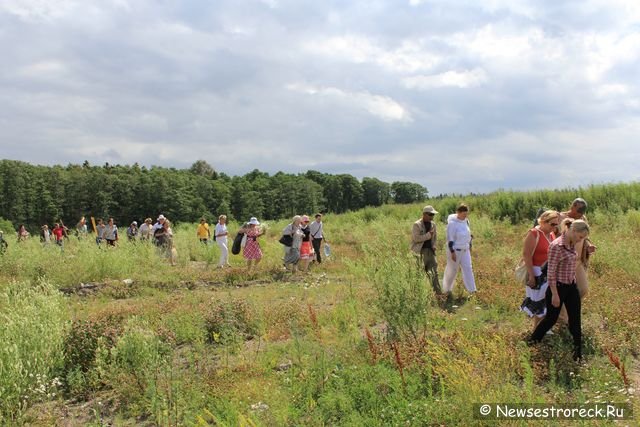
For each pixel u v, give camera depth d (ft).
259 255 54.90
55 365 24.85
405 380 20.25
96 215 289.53
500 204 86.94
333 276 49.60
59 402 22.07
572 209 25.90
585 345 23.50
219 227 59.00
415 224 36.06
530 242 25.26
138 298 42.98
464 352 21.97
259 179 361.10
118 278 51.06
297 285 44.75
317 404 19.77
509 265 43.45
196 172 441.68
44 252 57.26
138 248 60.13
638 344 23.93
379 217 100.53
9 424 19.66
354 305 32.17
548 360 21.68
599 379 19.88
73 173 301.84
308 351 24.56
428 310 28.25
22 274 50.57
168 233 62.49
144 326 28.78
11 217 266.77
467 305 32.35
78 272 49.90
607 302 29.25
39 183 286.66
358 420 17.93
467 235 34.60
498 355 21.29
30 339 24.39
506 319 29.25
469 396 17.49
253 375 22.72
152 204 290.76
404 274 26.11
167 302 37.55
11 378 21.36
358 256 60.64
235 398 20.44
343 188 403.75
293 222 53.06
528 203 83.20
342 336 26.76
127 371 23.24
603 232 59.62
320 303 36.40
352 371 21.39
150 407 20.65
